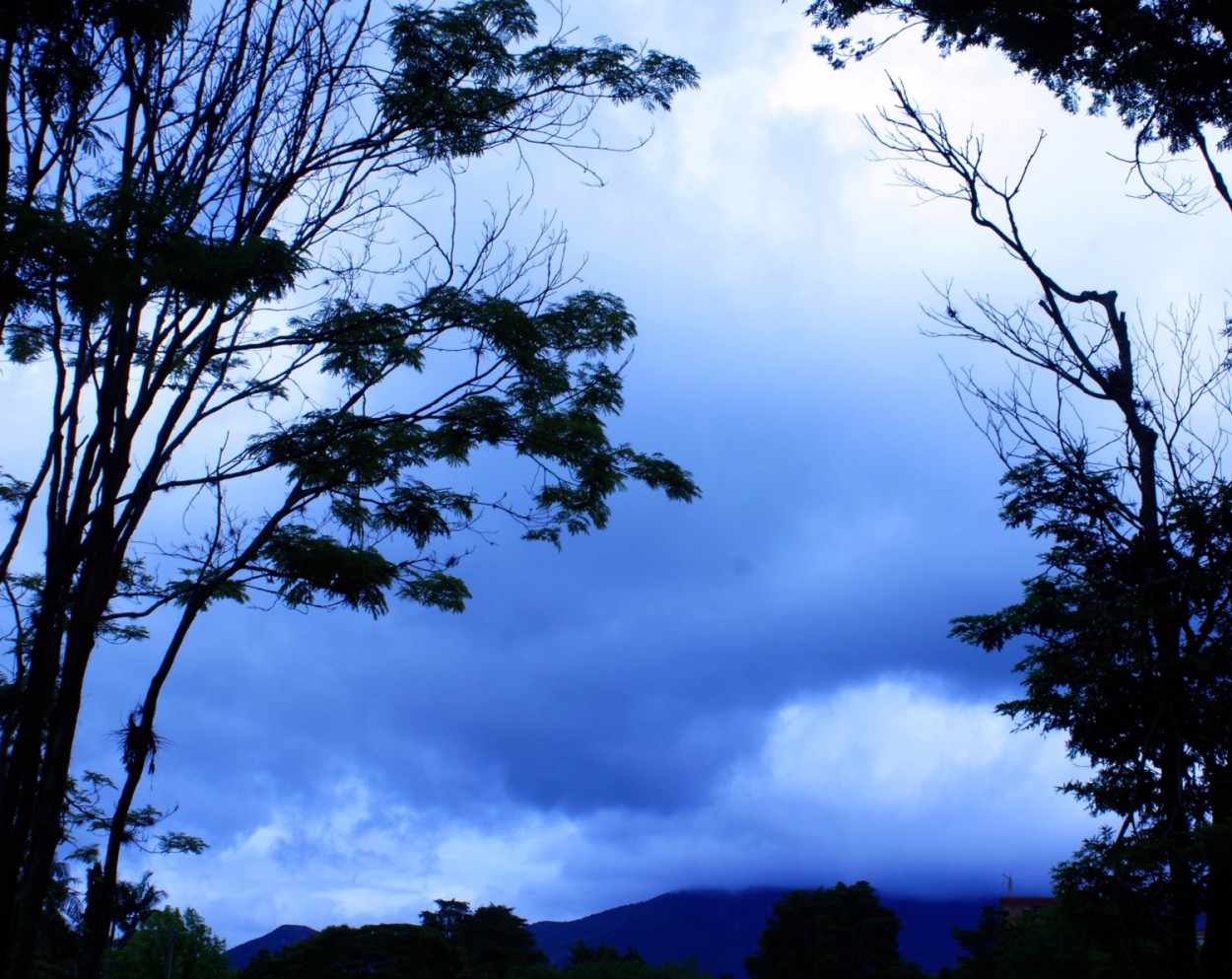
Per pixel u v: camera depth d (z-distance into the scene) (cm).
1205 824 1510
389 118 1360
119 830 1397
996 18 1680
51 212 767
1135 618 1659
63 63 959
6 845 1060
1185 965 1522
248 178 1266
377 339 1420
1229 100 1647
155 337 1272
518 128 1412
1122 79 1691
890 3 1775
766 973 6600
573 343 1593
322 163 1324
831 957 6297
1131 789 1653
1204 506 1675
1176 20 1603
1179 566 1691
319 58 1313
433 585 1769
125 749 1416
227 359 1414
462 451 1633
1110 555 1753
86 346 1216
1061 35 1664
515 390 1541
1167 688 1631
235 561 1555
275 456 1495
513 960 6103
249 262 1030
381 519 1717
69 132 1061
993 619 1791
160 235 851
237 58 1268
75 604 1205
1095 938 1630
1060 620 1727
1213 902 1520
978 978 5353
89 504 1186
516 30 1421
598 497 1659
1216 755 1633
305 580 1617
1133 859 1519
